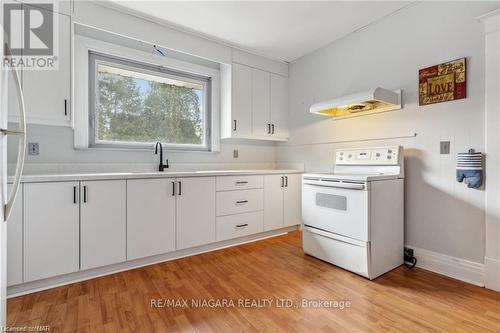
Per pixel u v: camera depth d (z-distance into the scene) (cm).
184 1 224
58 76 206
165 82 302
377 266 204
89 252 196
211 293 179
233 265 228
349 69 287
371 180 200
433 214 216
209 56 294
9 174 206
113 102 267
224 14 245
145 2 225
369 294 177
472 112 194
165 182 232
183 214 242
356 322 146
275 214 313
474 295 175
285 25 266
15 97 189
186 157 311
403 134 237
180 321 148
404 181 234
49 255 181
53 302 166
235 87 317
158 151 289
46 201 179
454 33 204
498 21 178
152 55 281
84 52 242
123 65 269
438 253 212
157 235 228
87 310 158
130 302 167
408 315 153
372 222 200
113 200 206
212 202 261
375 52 261
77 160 240
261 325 144
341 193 216
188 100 319
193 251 255
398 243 224
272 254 255
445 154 209
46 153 224
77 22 215
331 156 309
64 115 208
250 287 188
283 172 321
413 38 230
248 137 329
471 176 188
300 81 352
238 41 301
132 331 139
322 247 235
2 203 105
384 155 237
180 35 272
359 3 229
